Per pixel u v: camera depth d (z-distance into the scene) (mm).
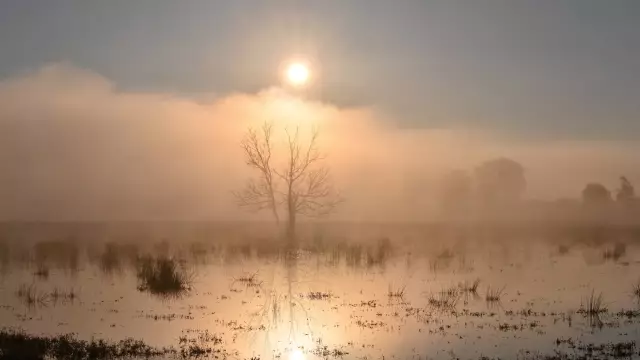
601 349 17016
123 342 18000
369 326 20281
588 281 31312
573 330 19547
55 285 30453
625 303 24516
